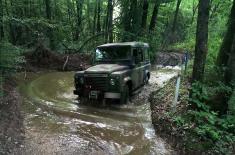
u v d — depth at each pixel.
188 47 27.02
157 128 7.11
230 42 8.23
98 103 9.32
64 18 27.77
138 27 22.61
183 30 38.53
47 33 21.05
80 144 6.06
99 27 27.83
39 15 24.20
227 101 7.03
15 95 9.88
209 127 6.29
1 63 10.50
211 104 7.14
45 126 7.10
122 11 22.91
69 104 9.16
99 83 8.93
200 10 6.93
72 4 28.31
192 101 7.14
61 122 7.46
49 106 8.87
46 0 22.12
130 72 9.80
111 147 6.02
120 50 10.18
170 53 25.48
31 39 22.30
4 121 6.81
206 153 5.70
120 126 7.33
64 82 12.78
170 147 6.14
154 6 24.34
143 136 6.71
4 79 10.91
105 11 27.61
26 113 8.08
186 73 11.65
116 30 22.36
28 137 6.24
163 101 8.98
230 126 6.50
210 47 12.30
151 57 21.22
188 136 6.26
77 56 19.44
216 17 18.84
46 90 11.06
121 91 8.87
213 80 7.88
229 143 6.02
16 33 23.19
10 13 21.89
